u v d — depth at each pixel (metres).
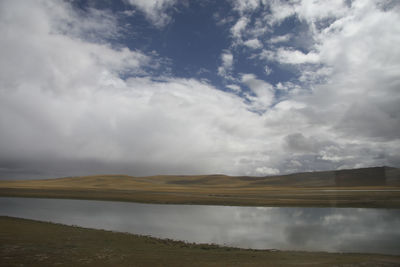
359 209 47.47
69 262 14.38
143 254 16.77
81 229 25.48
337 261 15.55
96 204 56.16
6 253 15.66
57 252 16.45
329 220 36.03
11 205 53.53
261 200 61.44
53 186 131.38
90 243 19.62
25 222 27.95
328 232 28.05
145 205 55.16
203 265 14.30
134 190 105.81
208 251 18.44
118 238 22.03
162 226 31.44
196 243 22.50
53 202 59.94
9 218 30.08
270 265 14.40
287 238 25.14
